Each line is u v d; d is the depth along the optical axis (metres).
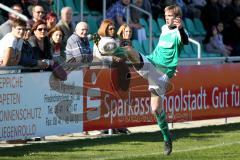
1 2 27.83
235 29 36.91
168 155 19.86
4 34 24.61
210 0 36.44
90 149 20.72
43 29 22.31
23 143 21.83
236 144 21.97
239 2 37.69
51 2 29.27
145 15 34.28
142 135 23.70
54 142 22.05
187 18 36.47
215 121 27.95
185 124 26.95
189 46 35.59
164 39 21.14
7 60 21.22
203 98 25.97
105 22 23.27
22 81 20.94
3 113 20.53
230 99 27.03
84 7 32.81
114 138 22.97
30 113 21.19
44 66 21.59
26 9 28.00
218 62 26.92
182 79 25.12
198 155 19.92
